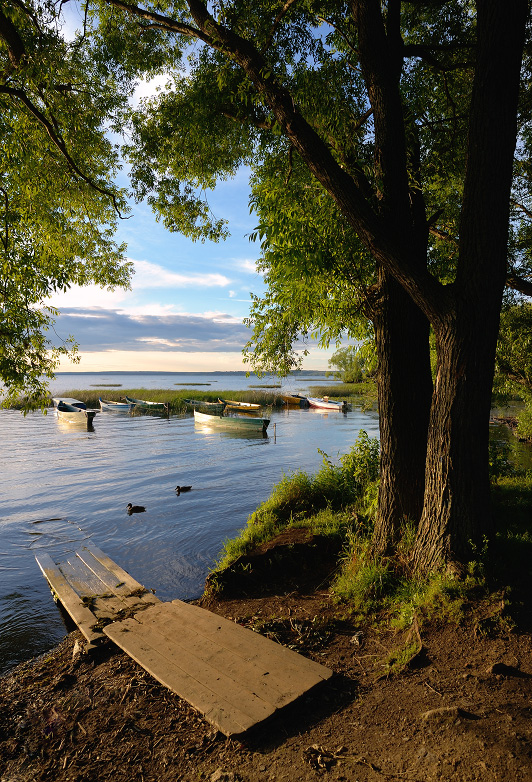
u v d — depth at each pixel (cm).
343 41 661
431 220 592
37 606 720
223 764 292
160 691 382
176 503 1309
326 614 488
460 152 739
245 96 532
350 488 944
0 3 528
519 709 298
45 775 310
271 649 409
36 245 736
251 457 2052
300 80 587
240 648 413
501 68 425
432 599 431
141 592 618
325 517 807
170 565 871
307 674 366
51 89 631
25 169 730
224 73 558
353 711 326
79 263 916
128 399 4716
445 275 847
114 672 421
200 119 710
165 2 741
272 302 675
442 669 356
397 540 547
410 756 274
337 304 635
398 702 328
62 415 3622
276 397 5453
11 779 310
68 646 533
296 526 801
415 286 461
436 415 477
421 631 404
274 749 297
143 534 1054
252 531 812
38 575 844
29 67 563
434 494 476
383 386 569
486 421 466
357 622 462
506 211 450
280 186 553
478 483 462
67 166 789
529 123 908
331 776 267
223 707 326
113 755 319
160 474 1702
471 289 450
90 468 1827
